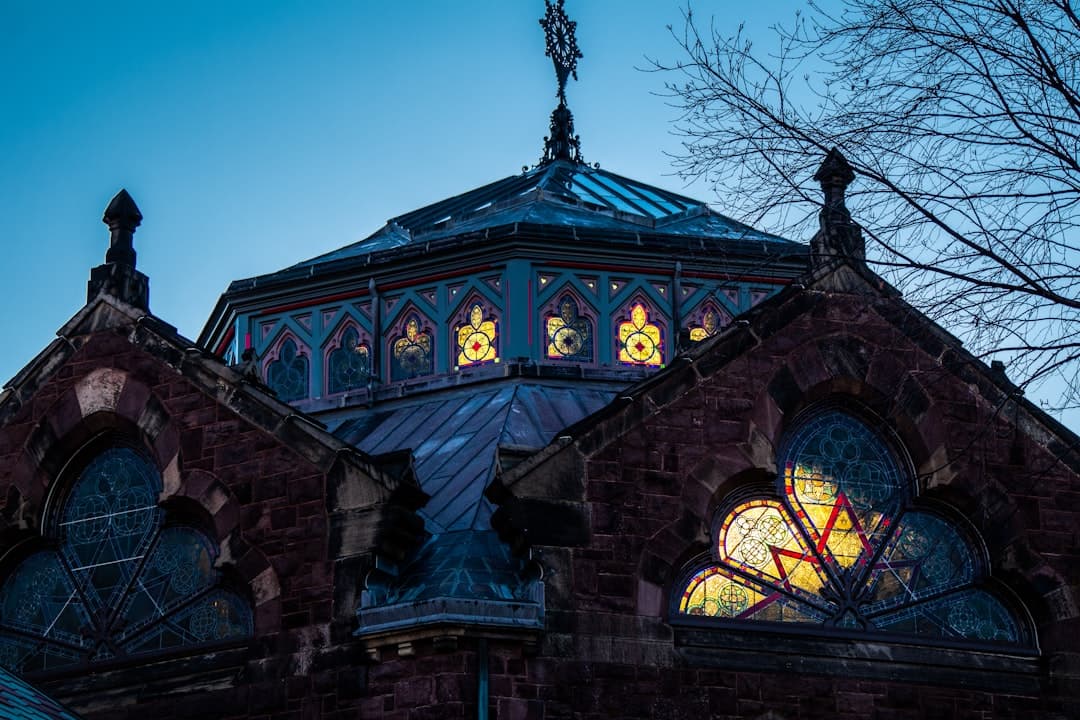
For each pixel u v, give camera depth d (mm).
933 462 21328
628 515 20172
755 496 21094
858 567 21031
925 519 21469
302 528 20438
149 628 21188
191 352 21906
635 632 19703
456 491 21594
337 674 19547
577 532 19891
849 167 17828
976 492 21281
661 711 19484
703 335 26219
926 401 21500
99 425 22094
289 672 19859
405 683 19078
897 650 20625
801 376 21312
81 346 22484
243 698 20000
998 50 17781
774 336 21422
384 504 20109
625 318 26031
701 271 26375
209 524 21328
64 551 21969
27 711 17031
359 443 24859
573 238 26016
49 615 21672
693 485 20547
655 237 26281
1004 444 21594
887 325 21734
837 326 21609
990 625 21172
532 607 19141
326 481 20516
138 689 20672
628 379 25547
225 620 20859
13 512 21969
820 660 20312
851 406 21688
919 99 17812
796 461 21359
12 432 22391
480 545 20188
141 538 21672
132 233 23266
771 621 20484
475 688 18844
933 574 21188
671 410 20797
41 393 22422
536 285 25953
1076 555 21344
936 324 21203
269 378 27078
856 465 21531
